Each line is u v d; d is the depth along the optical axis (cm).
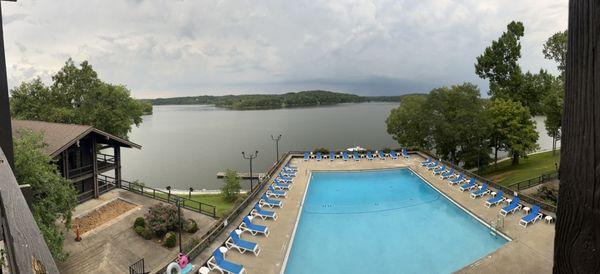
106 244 1708
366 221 1770
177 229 1859
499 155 5062
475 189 2041
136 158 6319
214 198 3011
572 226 114
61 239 1336
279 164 2666
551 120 2967
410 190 2223
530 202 1744
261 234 1529
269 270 1255
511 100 3456
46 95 3519
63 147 1914
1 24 394
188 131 11075
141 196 2362
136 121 3909
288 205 1878
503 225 1532
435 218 1773
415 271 1305
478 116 3152
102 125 3472
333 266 1348
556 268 124
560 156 119
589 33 102
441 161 2730
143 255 1666
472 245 1476
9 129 395
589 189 105
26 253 148
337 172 2595
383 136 8688
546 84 3606
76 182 2211
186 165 5581
